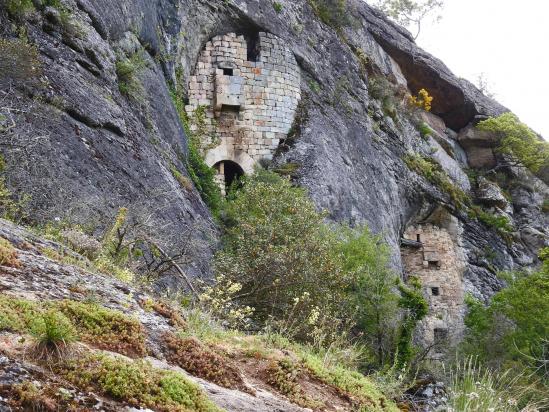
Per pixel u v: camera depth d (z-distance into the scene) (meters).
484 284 31.12
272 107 23.48
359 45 31.88
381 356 14.12
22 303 4.32
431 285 29.67
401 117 32.69
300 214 14.47
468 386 7.62
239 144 22.77
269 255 12.49
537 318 16.47
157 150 15.36
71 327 4.18
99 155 11.71
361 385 6.47
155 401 3.91
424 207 30.28
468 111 38.59
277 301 12.16
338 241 16.50
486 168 38.62
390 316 14.73
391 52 35.53
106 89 13.80
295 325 10.38
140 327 4.89
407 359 13.64
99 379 3.81
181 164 17.02
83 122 12.00
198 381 4.71
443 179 31.91
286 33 25.14
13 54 10.42
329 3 30.50
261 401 4.89
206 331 6.11
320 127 24.17
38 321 4.07
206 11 22.73
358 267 14.98
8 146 9.01
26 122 10.01
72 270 5.70
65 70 12.39
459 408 7.29
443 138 36.12
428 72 36.66
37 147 9.78
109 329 4.62
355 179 24.44
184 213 13.95
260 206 15.23
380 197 25.77
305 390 5.69
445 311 29.09
